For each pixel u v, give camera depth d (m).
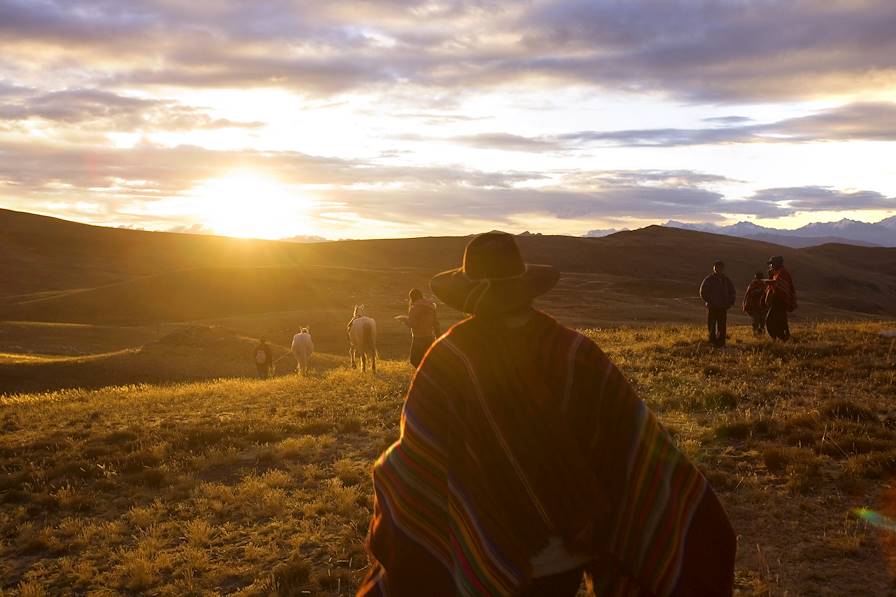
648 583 2.72
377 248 198.75
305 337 32.41
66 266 156.88
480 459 2.78
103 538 8.36
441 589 2.79
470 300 2.91
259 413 14.99
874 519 7.19
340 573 6.74
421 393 2.91
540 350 2.88
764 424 10.34
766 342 19.78
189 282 107.75
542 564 2.73
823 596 5.82
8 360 42.12
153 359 40.62
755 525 7.28
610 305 90.62
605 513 2.76
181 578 7.08
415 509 2.83
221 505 8.98
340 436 12.33
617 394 2.85
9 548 8.20
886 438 9.62
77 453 11.89
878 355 16.66
